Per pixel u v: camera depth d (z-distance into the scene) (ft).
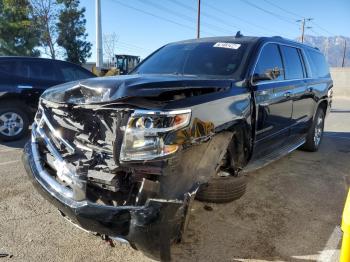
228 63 14.23
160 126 8.79
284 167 20.13
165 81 9.91
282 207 14.49
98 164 9.43
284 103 16.63
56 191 9.81
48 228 12.29
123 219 8.42
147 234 8.25
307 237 12.14
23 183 16.17
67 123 10.44
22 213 13.29
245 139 13.12
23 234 11.85
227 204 14.39
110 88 9.31
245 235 12.12
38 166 10.88
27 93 24.84
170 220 8.45
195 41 16.76
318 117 23.56
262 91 14.14
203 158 10.03
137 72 15.61
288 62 17.90
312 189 16.72
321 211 14.28
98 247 11.25
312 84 20.88
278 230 12.55
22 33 103.81
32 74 25.25
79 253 10.89
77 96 10.02
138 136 8.76
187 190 9.11
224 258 10.78
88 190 9.30
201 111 10.00
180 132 8.96
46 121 11.19
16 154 21.13
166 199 8.45
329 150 25.05
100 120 9.58
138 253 10.97
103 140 9.64
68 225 12.54
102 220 8.57
